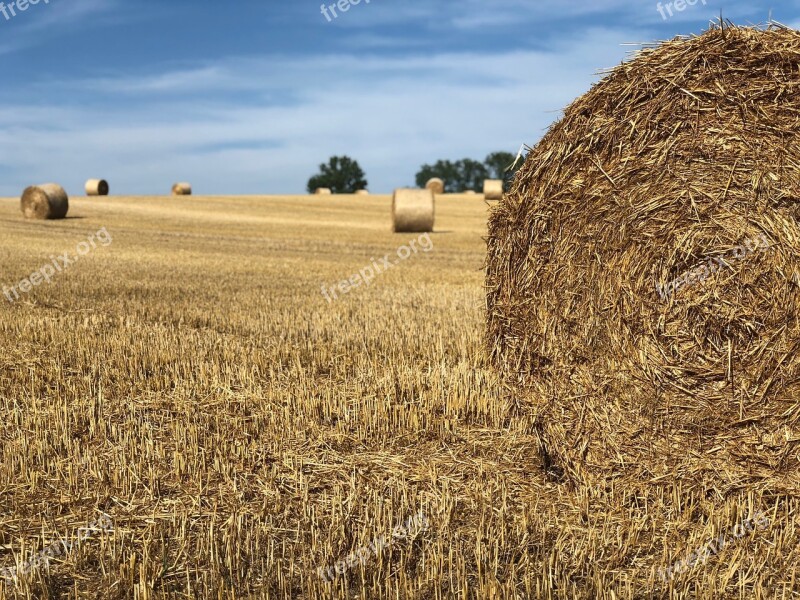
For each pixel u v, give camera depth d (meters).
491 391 7.02
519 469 5.64
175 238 30.17
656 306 4.91
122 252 23.17
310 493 5.21
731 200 4.67
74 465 5.41
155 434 6.22
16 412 6.45
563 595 3.80
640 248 4.97
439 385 7.25
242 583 3.99
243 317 11.25
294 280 16.38
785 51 4.45
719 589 3.88
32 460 5.53
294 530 4.62
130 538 4.50
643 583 4.01
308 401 6.79
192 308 12.08
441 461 5.79
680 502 4.83
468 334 9.75
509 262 5.66
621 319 5.06
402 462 5.77
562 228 5.33
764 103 4.56
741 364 4.65
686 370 4.82
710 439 4.77
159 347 8.95
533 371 5.60
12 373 7.84
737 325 4.65
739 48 4.59
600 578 3.91
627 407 5.05
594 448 5.21
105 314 11.41
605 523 4.54
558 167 5.33
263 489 5.21
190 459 5.57
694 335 4.79
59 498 5.00
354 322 10.88
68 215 40.16
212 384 7.49
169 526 4.66
